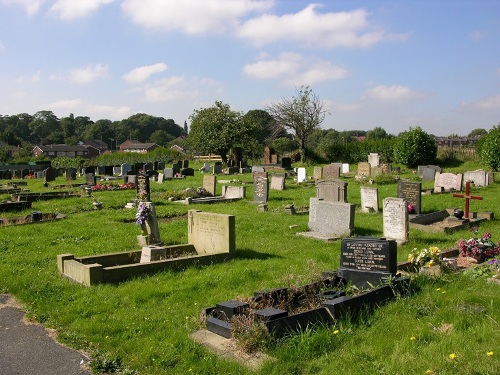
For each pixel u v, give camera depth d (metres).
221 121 54.47
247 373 5.33
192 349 6.05
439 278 8.23
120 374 5.66
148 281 9.25
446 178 27.33
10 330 7.17
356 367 5.22
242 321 6.29
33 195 24.72
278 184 29.05
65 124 164.62
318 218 15.18
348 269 8.27
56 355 6.27
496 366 4.93
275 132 68.62
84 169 47.88
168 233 14.86
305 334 5.94
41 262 11.08
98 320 7.29
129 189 30.42
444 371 4.93
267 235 14.66
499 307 6.73
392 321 6.45
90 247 12.77
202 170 48.69
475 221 16.20
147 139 172.50
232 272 9.77
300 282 8.30
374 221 16.98
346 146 56.34
